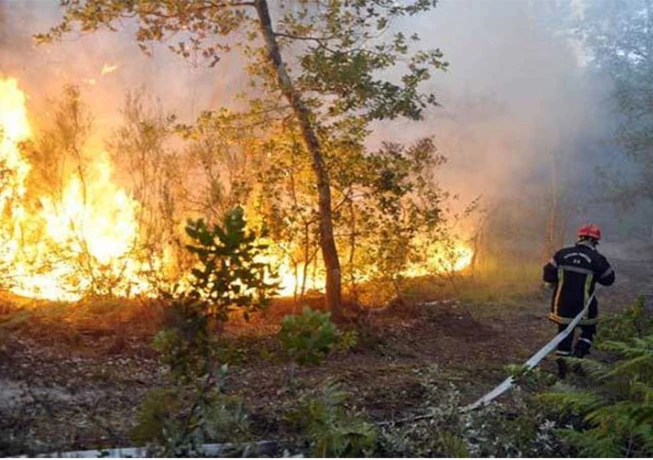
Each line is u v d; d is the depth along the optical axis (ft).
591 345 28.32
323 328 15.11
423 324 32.40
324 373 24.29
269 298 16.31
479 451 17.24
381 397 22.20
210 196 29.76
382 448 17.22
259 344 25.14
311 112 29.81
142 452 15.28
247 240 14.58
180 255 27.12
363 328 28.81
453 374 25.63
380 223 31.45
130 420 18.22
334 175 30.22
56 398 19.61
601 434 17.71
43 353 23.15
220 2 29.94
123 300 27.61
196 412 16.05
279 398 20.58
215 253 14.47
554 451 17.88
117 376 21.75
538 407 20.15
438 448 16.94
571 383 24.32
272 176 30.12
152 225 29.12
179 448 14.75
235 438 15.71
